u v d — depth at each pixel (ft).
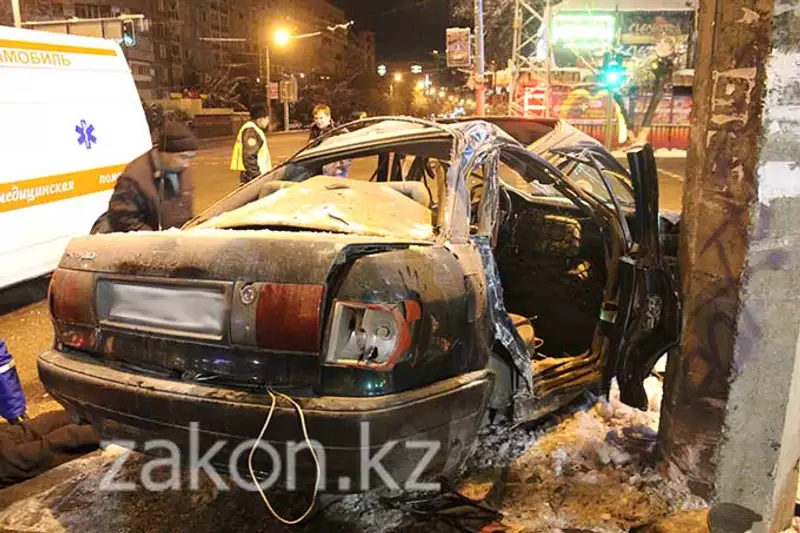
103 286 9.02
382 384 7.75
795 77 8.64
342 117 233.96
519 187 15.14
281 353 7.80
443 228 9.59
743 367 9.34
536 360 12.54
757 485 9.59
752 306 9.14
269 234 8.74
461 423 8.51
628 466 10.98
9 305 21.50
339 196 10.61
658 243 11.03
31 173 19.77
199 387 8.07
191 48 203.72
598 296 13.39
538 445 11.75
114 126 23.88
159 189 14.64
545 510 9.77
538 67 71.51
